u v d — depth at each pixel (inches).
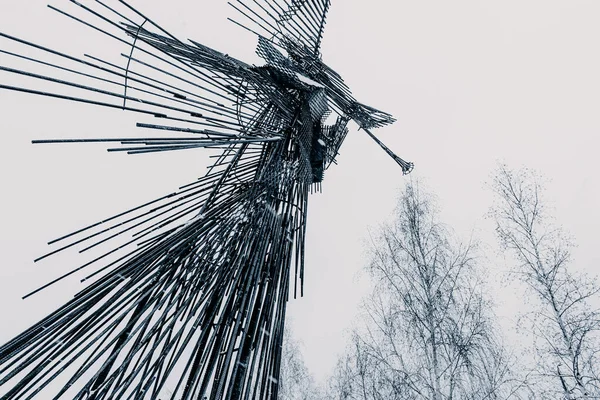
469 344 271.4
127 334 61.9
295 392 374.3
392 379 277.0
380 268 345.1
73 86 49.3
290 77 99.8
